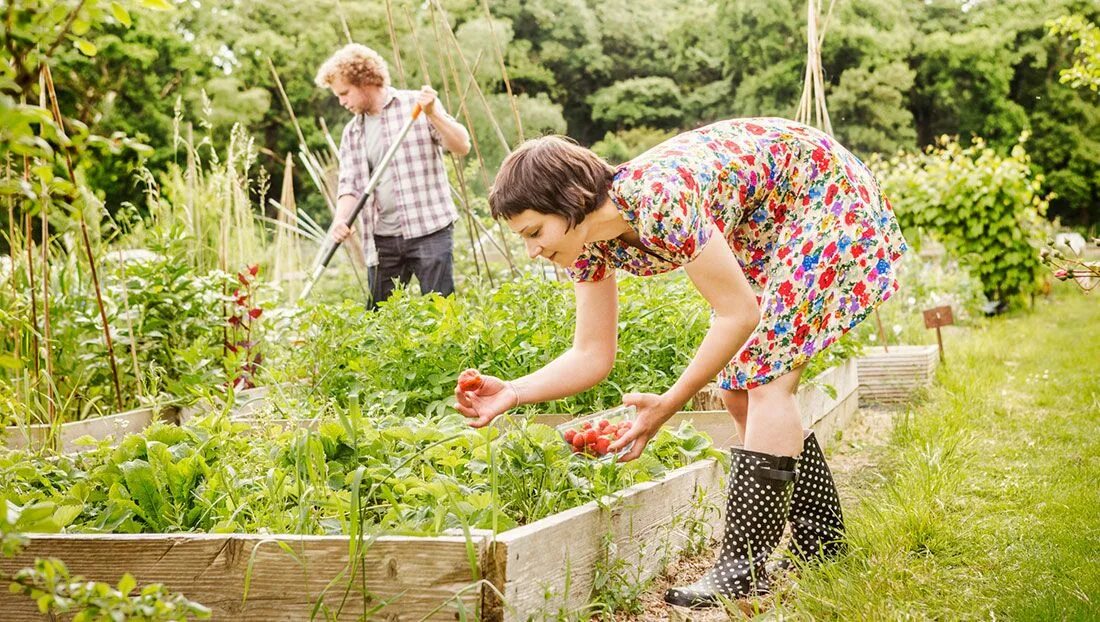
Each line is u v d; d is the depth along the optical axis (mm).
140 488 2414
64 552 2027
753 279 2582
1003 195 11141
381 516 2344
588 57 31922
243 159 6594
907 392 5621
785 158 2428
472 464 2467
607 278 2523
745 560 2459
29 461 2775
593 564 2262
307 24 26062
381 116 5527
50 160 1307
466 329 4059
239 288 5031
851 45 29562
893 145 29172
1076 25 6441
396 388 3953
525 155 2176
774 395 2467
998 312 11406
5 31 1230
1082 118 31250
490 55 27031
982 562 2547
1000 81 31016
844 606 2156
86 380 4375
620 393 3863
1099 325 8898
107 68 21969
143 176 5539
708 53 32625
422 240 5508
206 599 1958
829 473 2697
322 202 25938
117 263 5020
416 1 27125
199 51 23922
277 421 3469
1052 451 3850
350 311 4328
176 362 4539
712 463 2982
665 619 2330
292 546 1921
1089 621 2035
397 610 1859
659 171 2154
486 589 1837
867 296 2422
